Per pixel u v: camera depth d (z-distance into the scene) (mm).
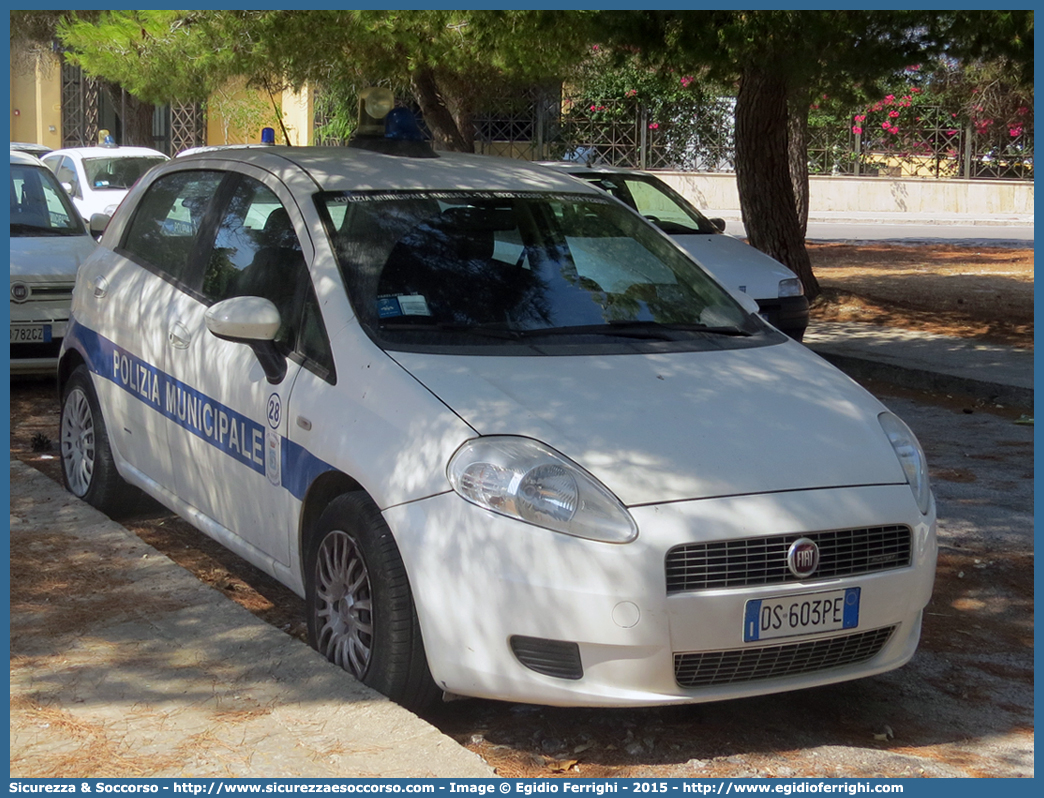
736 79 13266
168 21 13117
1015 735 3943
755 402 3975
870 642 3707
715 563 3410
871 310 13914
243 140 26844
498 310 4316
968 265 19891
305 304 4336
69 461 6055
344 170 4863
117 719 3510
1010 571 5566
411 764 3301
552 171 5469
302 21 11570
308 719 3518
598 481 3438
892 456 3893
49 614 4273
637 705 3387
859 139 29719
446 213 4691
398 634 3631
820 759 3695
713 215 27547
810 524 3500
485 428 3576
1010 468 7473
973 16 9195
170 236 5438
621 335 4367
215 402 4641
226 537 4672
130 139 21516
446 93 16547
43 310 8422
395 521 3582
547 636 3357
